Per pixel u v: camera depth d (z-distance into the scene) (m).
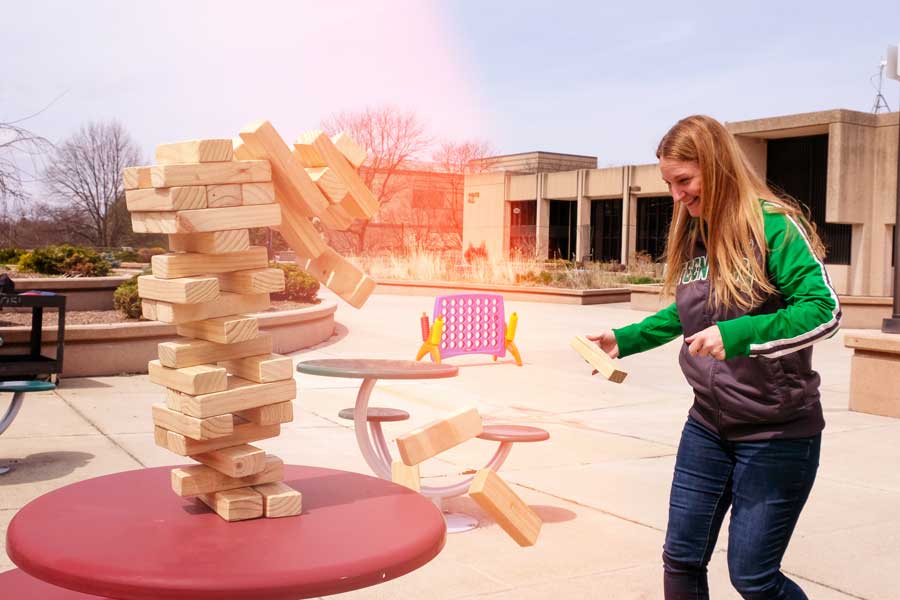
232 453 1.84
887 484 5.90
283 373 1.89
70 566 1.50
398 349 12.66
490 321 11.55
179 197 1.75
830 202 23.09
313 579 1.49
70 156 50.41
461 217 63.81
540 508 5.13
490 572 4.04
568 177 53.34
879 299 19.38
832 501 5.45
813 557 4.37
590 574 4.04
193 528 1.75
